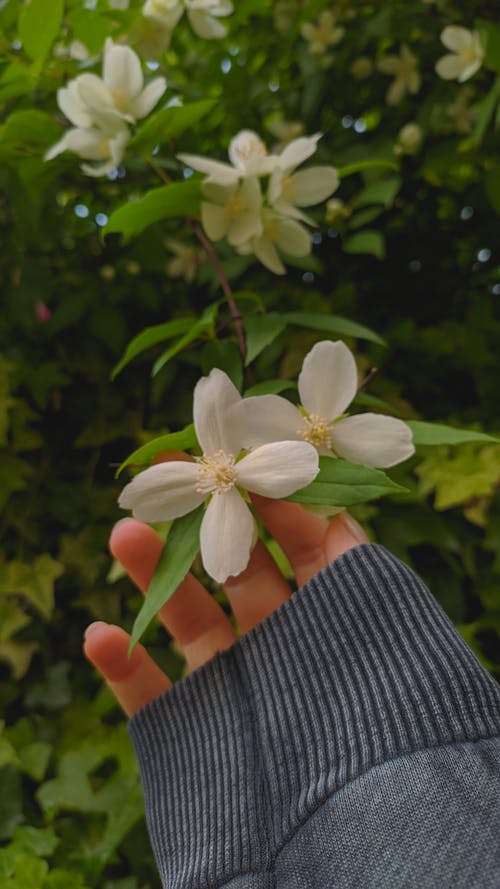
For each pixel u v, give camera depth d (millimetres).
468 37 271
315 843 139
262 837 153
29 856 242
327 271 321
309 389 164
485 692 147
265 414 160
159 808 173
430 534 264
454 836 129
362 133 307
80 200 296
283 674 164
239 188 213
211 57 315
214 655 188
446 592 276
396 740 144
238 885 147
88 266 301
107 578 277
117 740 273
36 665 292
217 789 164
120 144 219
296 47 314
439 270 330
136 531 177
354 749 147
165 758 177
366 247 259
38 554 300
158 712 181
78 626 298
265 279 308
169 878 161
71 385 309
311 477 147
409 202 318
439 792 134
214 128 310
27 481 301
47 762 270
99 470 309
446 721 143
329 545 179
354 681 155
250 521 151
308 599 167
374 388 293
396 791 136
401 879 128
